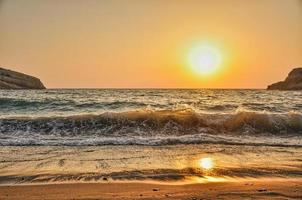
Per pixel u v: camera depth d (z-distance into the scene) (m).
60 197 6.86
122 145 13.56
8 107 27.42
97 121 17.27
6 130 16.17
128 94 51.16
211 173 9.16
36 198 6.78
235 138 15.40
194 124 17.41
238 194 7.03
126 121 17.39
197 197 6.79
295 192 7.17
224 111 26.70
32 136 15.24
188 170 9.46
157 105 30.86
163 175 8.91
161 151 12.37
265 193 7.07
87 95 44.50
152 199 6.67
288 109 27.44
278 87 122.12
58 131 16.33
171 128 17.11
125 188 7.61
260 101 36.84
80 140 14.41
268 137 16.00
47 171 9.24
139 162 10.46
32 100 29.78
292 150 12.82
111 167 9.80
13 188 7.58
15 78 107.56
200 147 13.23
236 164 10.27
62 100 31.39
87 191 7.34
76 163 10.27
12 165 9.93
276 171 9.43
